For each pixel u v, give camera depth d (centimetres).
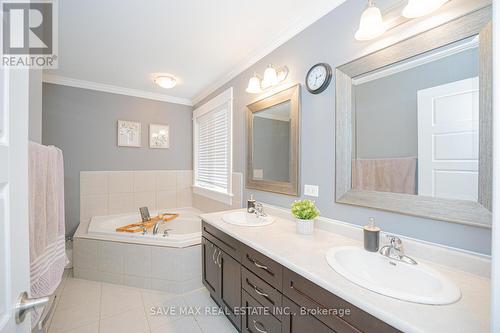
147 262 225
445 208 104
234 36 196
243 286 147
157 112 354
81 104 300
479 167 94
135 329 169
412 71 116
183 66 254
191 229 315
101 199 312
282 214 193
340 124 147
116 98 323
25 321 65
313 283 97
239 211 224
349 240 138
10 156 60
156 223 267
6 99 59
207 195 328
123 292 218
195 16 168
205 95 337
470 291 84
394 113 123
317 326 95
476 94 96
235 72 258
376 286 84
